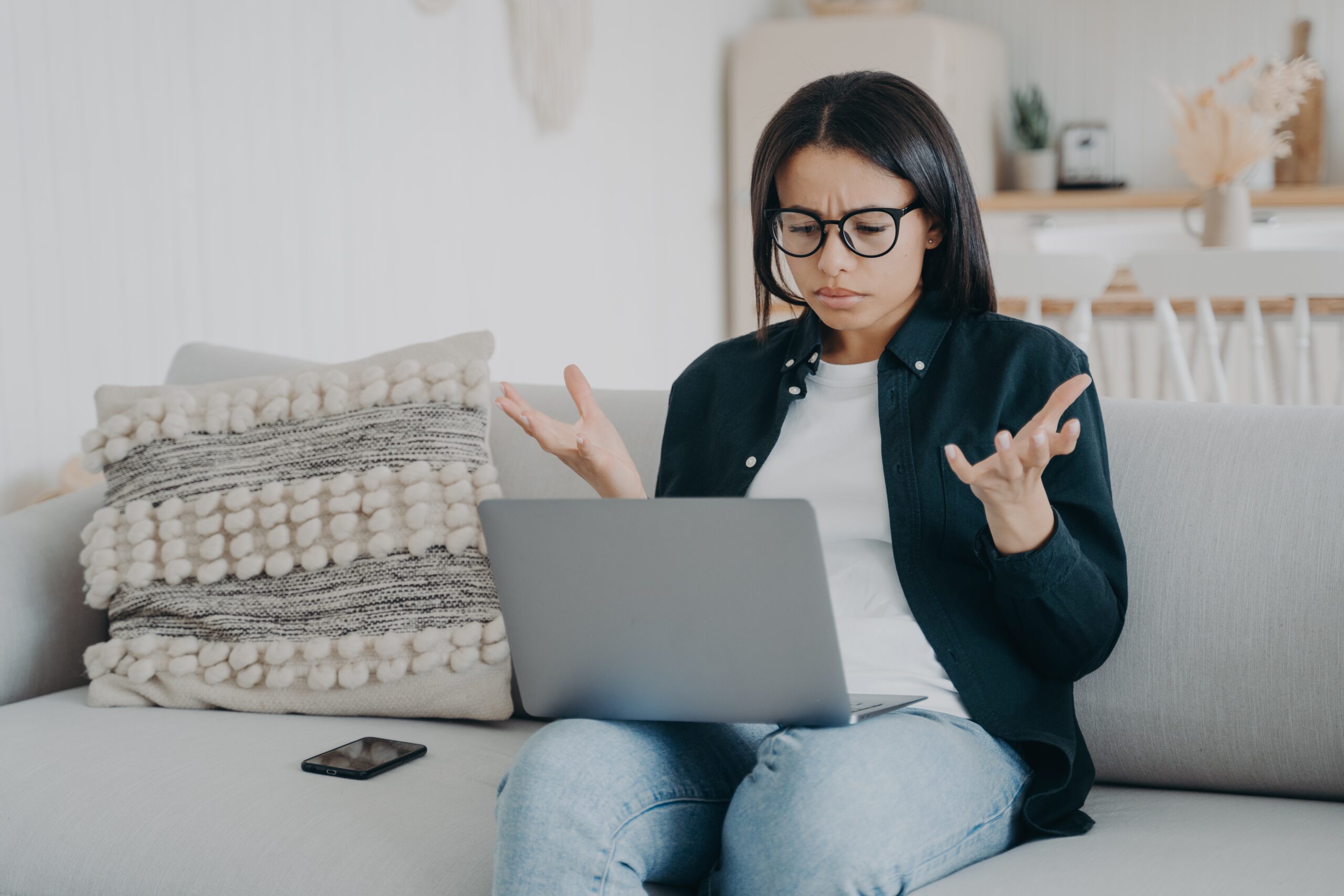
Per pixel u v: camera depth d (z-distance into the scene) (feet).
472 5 12.19
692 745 3.76
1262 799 4.22
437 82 11.82
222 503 5.40
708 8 16.55
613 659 3.61
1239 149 10.43
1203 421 4.58
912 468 4.12
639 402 5.65
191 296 9.34
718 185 16.98
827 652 3.32
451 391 5.41
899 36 15.81
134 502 5.50
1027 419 4.12
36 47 8.13
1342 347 7.93
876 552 4.17
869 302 4.15
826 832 3.22
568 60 13.42
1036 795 3.75
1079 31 18.04
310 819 3.93
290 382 5.67
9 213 8.00
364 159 10.99
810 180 4.10
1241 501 4.35
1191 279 8.21
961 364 4.25
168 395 5.77
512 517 3.57
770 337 4.82
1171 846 3.60
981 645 3.94
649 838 3.51
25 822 4.11
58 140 8.29
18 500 8.13
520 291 13.12
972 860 3.60
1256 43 17.08
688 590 3.41
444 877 3.64
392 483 5.25
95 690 5.22
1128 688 4.36
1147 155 17.88
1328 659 4.09
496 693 5.03
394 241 11.37
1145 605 4.38
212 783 4.19
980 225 4.31
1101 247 11.83
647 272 15.42
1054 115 18.31
